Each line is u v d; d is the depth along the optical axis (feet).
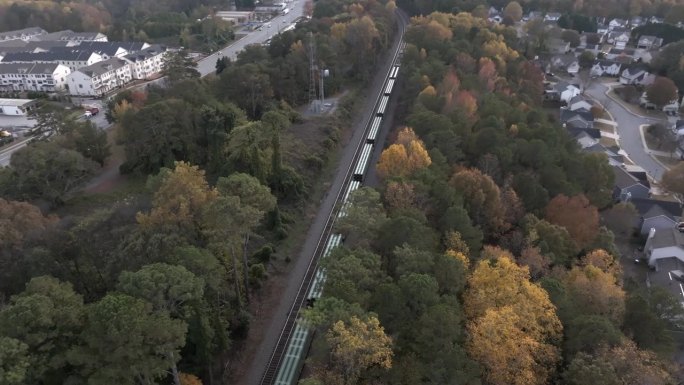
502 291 202.08
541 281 223.10
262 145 318.45
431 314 175.73
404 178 281.95
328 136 401.70
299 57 478.59
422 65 483.92
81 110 519.60
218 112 342.44
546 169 348.38
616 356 180.96
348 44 544.62
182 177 220.64
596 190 376.27
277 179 311.88
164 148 337.11
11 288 197.47
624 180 441.68
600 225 358.02
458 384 164.55
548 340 200.64
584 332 194.59
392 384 166.20
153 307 161.58
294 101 461.78
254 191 233.55
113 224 220.23
